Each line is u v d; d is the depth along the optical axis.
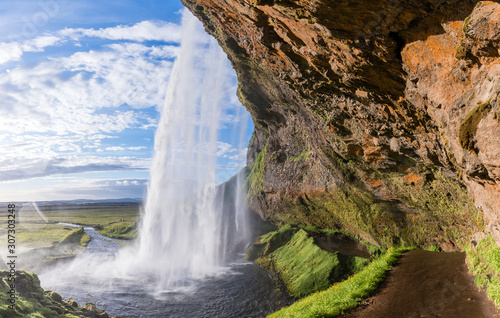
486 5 5.99
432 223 28.98
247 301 36.44
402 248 27.56
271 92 40.00
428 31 8.54
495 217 10.30
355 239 43.03
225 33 25.72
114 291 41.53
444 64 8.52
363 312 12.52
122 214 144.12
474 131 6.88
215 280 44.81
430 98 9.73
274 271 43.81
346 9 8.85
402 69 10.87
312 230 49.19
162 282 45.19
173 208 73.44
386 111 14.46
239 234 62.81
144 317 33.78
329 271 34.03
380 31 9.38
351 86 13.98
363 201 34.84
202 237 65.19
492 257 12.00
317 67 14.05
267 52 16.98
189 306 36.59
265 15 13.15
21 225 86.38
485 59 6.70
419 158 17.52
